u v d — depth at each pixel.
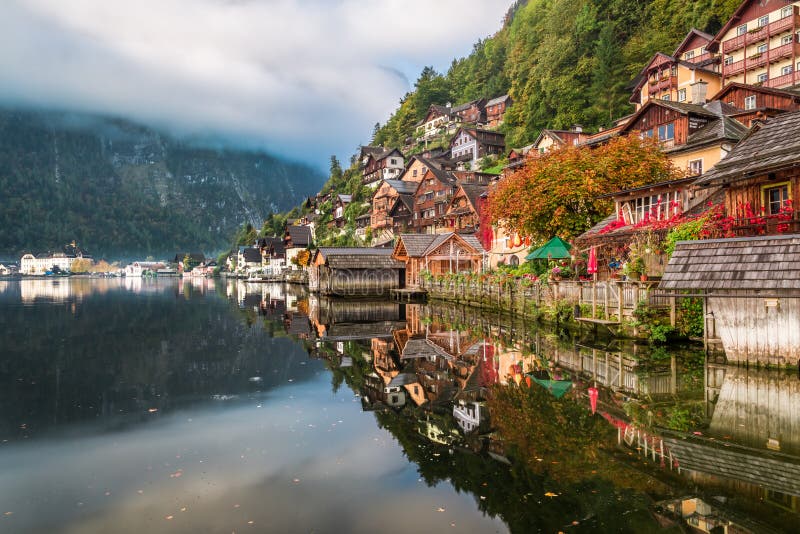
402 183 90.81
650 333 17.53
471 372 14.81
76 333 24.50
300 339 22.67
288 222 154.75
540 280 25.16
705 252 14.38
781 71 47.75
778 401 10.74
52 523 6.09
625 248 23.64
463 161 98.88
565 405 10.93
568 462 7.79
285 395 12.42
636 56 72.25
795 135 15.66
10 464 8.01
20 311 36.78
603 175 27.75
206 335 24.00
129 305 43.06
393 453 8.37
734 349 14.05
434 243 47.75
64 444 8.91
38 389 13.08
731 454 7.97
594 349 17.70
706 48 55.12
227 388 13.19
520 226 30.41
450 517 6.19
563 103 78.25
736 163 16.69
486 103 119.94
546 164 29.39
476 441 8.84
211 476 7.50
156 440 9.13
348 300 48.12
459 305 37.47
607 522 5.93
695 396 11.31
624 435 8.92
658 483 6.96
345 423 10.08
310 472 7.64
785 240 12.94
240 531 5.90
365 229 97.44
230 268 180.25
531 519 6.06
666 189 24.06
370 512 6.36
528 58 101.50
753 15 50.38
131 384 13.70
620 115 69.75
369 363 16.72
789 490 6.68
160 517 6.25
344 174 146.38
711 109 34.12
